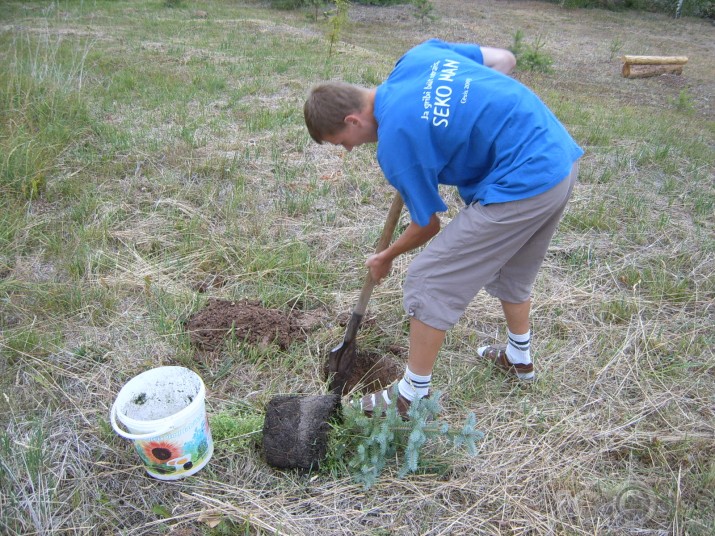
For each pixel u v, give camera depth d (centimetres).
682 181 495
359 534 211
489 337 311
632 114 725
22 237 363
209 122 560
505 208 209
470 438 222
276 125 557
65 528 208
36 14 1119
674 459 243
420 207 209
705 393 277
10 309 308
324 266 354
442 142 205
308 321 313
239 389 272
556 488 230
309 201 424
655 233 410
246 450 239
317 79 736
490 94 205
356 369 297
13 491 216
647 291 351
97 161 460
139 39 929
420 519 217
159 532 209
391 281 348
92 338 293
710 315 333
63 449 236
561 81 980
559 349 304
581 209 432
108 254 354
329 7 1512
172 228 385
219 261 359
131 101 605
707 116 817
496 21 1497
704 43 1375
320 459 231
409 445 219
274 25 1170
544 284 352
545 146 206
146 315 311
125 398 227
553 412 265
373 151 520
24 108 520
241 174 457
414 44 1186
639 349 304
